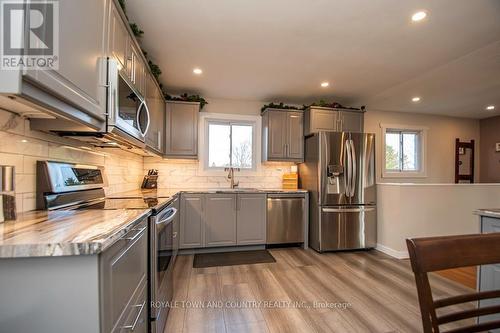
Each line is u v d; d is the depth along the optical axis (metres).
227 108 4.09
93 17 1.19
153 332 1.42
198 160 3.94
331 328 1.72
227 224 3.40
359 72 3.03
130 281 1.05
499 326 0.78
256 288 2.31
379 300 2.10
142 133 1.97
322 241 3.41
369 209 3.55
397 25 2.07
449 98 4.01
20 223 0.98
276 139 3.88
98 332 0.73
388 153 4.90
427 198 3.29
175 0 1.77
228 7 1.85
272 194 3.54
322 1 1.78
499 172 4.96
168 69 2.94
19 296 0.71
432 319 0.68
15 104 0.99
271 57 2.64
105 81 1.32
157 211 1.52
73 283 0.73
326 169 3.47
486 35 2.22
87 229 0.87
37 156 1.32
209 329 1.71
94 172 1.93
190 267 2.83
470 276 2.63
